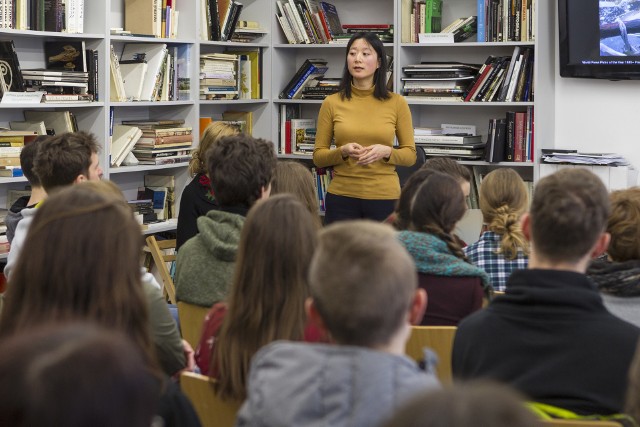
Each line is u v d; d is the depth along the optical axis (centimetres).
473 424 59
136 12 498
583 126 544
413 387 110
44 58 456
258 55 578
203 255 246
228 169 262
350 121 436
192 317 250
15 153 410
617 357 157
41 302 141
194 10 520
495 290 280
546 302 162
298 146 588
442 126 559
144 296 147
